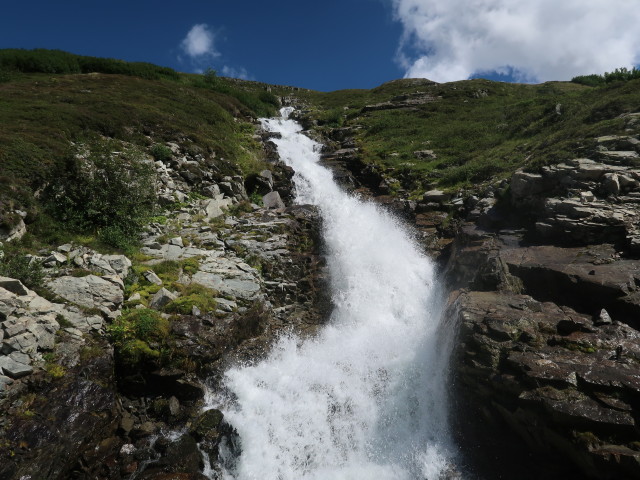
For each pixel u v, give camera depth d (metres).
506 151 18.39
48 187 11.49
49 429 6.13
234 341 9.16
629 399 5.82
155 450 6.85
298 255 12.95
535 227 10.67
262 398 8.45
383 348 10.00
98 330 7.80
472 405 7.32
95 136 15.89
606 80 26.33
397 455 7.80
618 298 7.53
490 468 6.88
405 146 24.67
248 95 37.41
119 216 11.62
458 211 15.16
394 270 13.13
